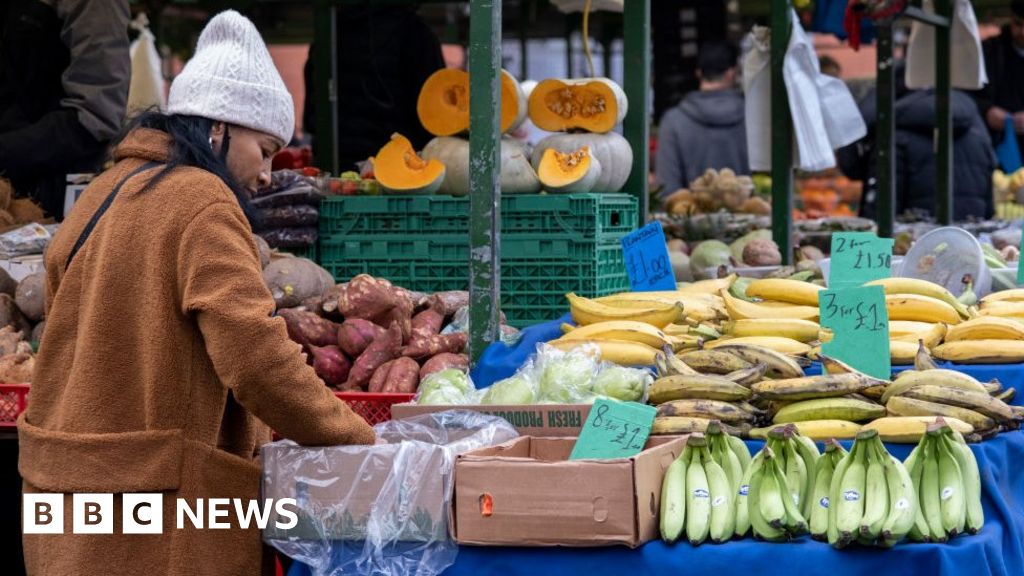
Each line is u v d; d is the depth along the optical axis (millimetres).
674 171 9016
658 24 10312
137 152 2596
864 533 2346
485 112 3438
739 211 7816
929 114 8711
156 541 2480
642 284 3930
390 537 2572
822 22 8133
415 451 2574
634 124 4719
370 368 3617
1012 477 2895
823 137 5668
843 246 3781
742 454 2707
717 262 5969
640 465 2484
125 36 5305
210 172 2537
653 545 2492
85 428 2475
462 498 2545
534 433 2932
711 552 2447
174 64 10883
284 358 2459
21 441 2551
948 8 7836
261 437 2850
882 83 6539
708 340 3539
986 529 2570
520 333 3684
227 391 2568
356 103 6699
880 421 2781
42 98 5383
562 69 12797
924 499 2508
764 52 5895
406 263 4352
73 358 2529
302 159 6070
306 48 12797
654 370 3252
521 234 4121
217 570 2531
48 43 5340
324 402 2541
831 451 2525
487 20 3410
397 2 6363
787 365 3059
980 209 8891
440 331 3961
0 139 5141
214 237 2455
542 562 2531
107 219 2531
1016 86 9641
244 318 2418
